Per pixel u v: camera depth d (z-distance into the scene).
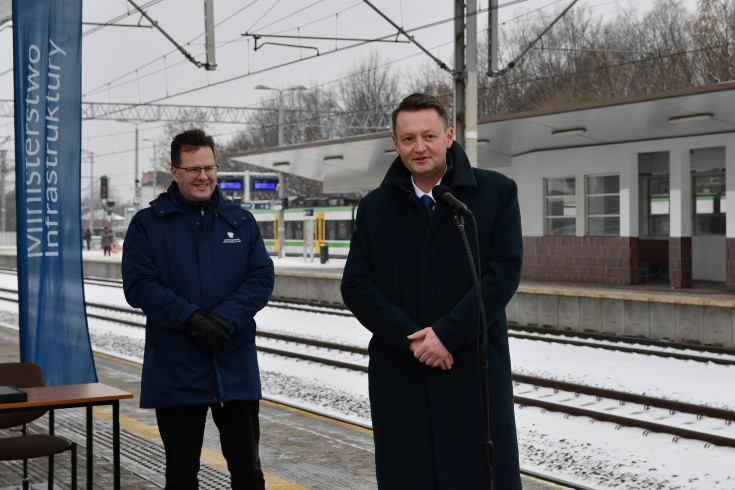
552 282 22.27
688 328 14.46
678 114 17.53
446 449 3.13
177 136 4.31
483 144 22.28
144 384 4.21
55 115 7.14
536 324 17.28
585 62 47.56
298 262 38.09
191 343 4.16
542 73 49.28
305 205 41.28
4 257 48.09
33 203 7.03
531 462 7.45
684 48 43.56
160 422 4.25
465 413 3.15
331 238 39.25
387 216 3.30
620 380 11.27
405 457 3.19
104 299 26.77
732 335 13.78
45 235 7.09
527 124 19.69
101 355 13.27
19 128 6.95
